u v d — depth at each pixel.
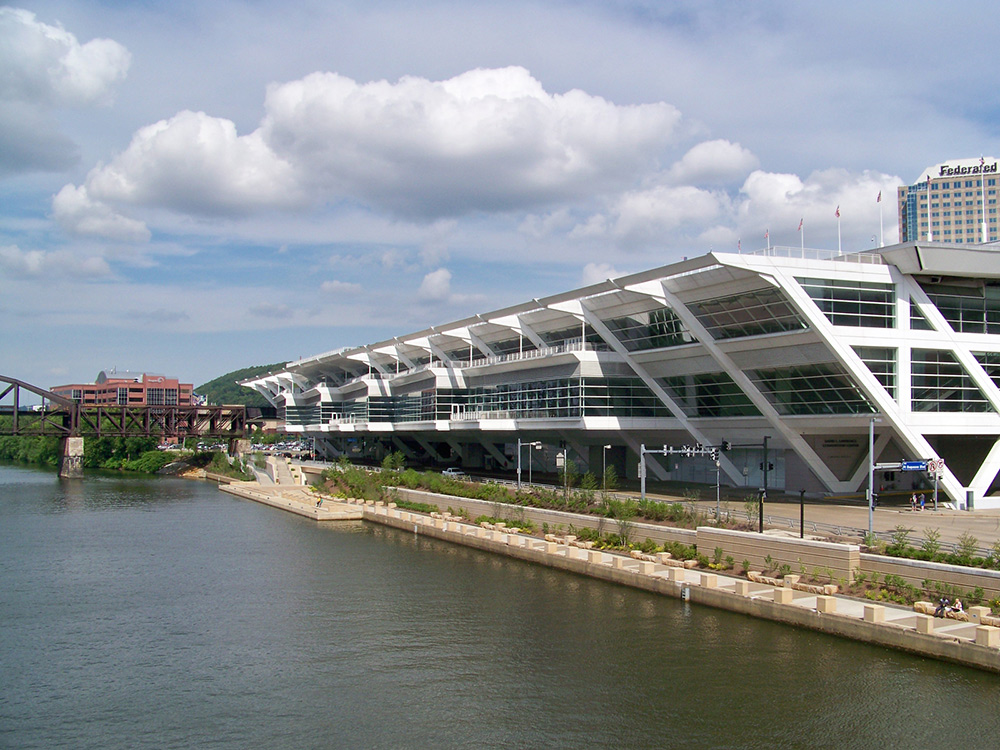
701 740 26.39
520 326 83.25
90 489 111.75
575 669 32.59
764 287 55.84
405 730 27.77
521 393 82.81
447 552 59.03
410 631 38.34
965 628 31.78
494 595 44.38
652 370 72.44
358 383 117.19
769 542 42.31
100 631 39.38
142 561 56.69
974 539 38.06
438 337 101.44
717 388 67.88
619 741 26.53
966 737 25.86
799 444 63.75
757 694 29.42
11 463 177.50
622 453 84.06
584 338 74.00
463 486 75.75
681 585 41.81
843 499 62.66
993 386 60.06
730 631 36.12
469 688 31.20
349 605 43.38
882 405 56.44
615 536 52.22
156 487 116.81
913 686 29.12
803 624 35.75
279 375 164.50
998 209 193.88
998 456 59.19
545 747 26.31
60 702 30.67
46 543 64.50
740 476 72.31
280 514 84.06
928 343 58.12
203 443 185.62
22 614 42.47
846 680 30.02
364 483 90.50
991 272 56.75
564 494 62.62
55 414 138.75
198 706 30.14
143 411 148.75
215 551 60.59
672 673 31.61
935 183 199.12
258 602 44.44
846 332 55.84
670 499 62.38
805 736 26.39
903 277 57.50
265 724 28.52
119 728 28.41
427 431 107.25
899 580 36.56
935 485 56.25
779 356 59.62
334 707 29.83
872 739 26.02
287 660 34.78
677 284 61.75
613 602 42.00
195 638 38.09
